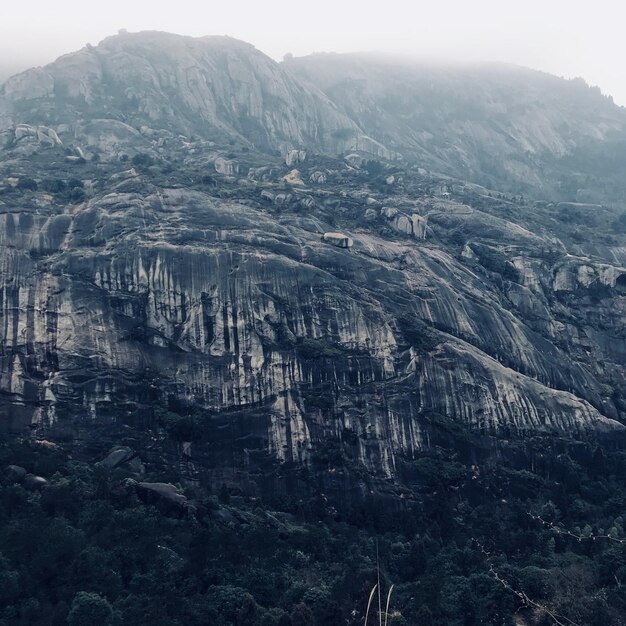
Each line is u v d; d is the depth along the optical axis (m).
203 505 75.06
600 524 88.50
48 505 69.75
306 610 63.09
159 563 66.44
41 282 92.56
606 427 102.94
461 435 93.06
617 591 74.12
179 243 99.69
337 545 77.31
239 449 86.50
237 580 67.62
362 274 106.25
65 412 84.31
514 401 98.75
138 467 81.31
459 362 98.25
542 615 70.19
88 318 90.50
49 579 62.09
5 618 57.69
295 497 84.75
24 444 78.81
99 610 58.34
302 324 96.75
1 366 85.94
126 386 87.50
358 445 89.44
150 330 92.25
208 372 90.56
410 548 78.19
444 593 71.38
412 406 93.75
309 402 90.56
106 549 66.44
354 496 86.00
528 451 96.19
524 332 112.06
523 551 82.31
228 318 94.06
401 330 100.00
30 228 98.81
